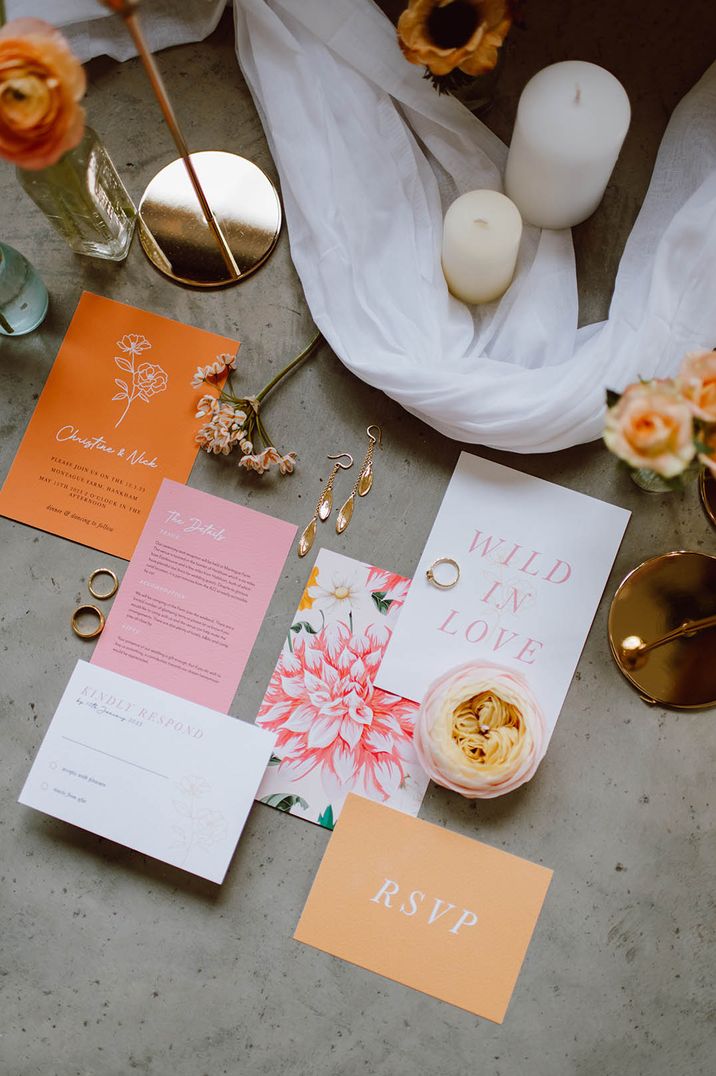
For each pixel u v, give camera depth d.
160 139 1.00
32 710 0.96
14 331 0.97
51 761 0.92
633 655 0.94
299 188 0.94
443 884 0.93
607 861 0.94
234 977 0.94
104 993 0.94
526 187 0.92
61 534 0.97
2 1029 0.94
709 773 0.94
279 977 0.94
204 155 0.98
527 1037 0.93
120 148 1.00
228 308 0.98
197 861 0.91
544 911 0.93
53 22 0.95
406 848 0.93
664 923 0.94
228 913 0.94
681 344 0.90
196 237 0.97
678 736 0.94
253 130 1.00
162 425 0.97
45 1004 0.94
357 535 0.96
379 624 0.95
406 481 0.96
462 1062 0.93
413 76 0.94
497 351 0.96
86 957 0.94
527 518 0.95
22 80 0.68
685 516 0.96
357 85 0.95
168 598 0.96
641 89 0.99
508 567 0.95
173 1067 0.94
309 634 0.95
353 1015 0.93
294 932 0.94
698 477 0.95
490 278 0.92
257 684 0.95
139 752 0.92
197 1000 0.94
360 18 0.92
